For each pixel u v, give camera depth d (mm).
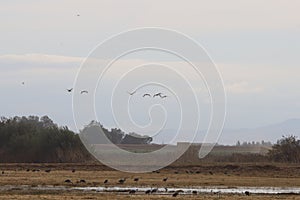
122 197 191500
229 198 192250
